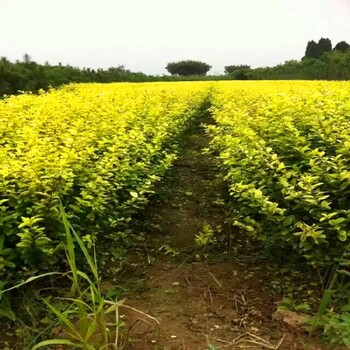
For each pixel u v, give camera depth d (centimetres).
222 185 740
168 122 897
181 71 9756
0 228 391
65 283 424
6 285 383
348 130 532
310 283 423
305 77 4256
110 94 1384
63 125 708
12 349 335
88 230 461
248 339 346
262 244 475
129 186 570
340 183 434
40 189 419
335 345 328
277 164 493
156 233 572
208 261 489
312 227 396
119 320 371
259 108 820
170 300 408
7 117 790
